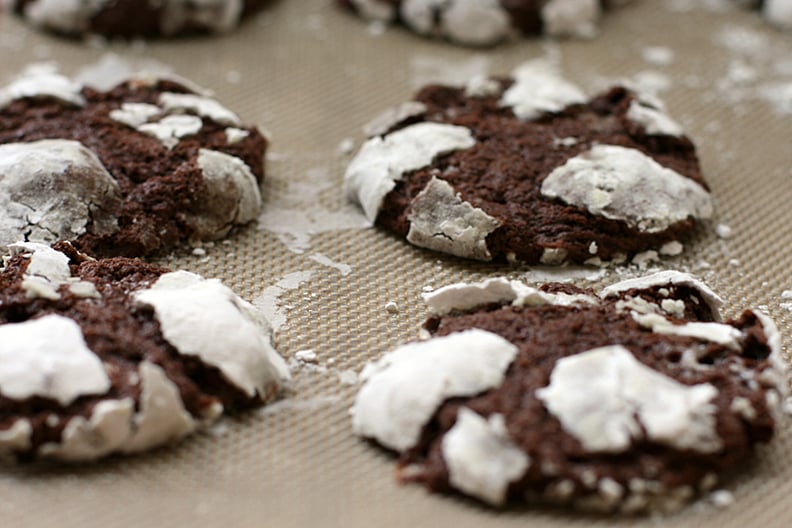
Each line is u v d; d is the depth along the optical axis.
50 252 0.39
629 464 0.36
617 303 0.39
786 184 0.46
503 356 0.37
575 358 0.37
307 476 0.37
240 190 0.43
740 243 0.43
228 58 0.50
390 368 0.38
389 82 0.49
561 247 0.42
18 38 0.50
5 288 0.38
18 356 0.36
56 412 0.36
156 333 0.38
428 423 0.36
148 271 0.40
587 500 0.35
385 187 0.43
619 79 0.49
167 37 0.50
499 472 0.35
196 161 0.42
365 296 0.41
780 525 0.36
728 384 0.37
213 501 0.36
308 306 0.41
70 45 0.50
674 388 0.36
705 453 0.36
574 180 0.42
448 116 0.45
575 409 0.36
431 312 0.40
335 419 0.38
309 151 0.46
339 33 0.51
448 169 0.43
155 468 0.37
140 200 0.42
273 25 0.51
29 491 0.36
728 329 0.38
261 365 0.38
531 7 0.51
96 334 0.37
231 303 0.39
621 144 0.44
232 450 0.37
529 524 0.35
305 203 0.44
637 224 0.42
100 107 0.44
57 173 0.41
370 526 0.35
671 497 0.36
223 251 0.42
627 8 0.53
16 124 0.44
